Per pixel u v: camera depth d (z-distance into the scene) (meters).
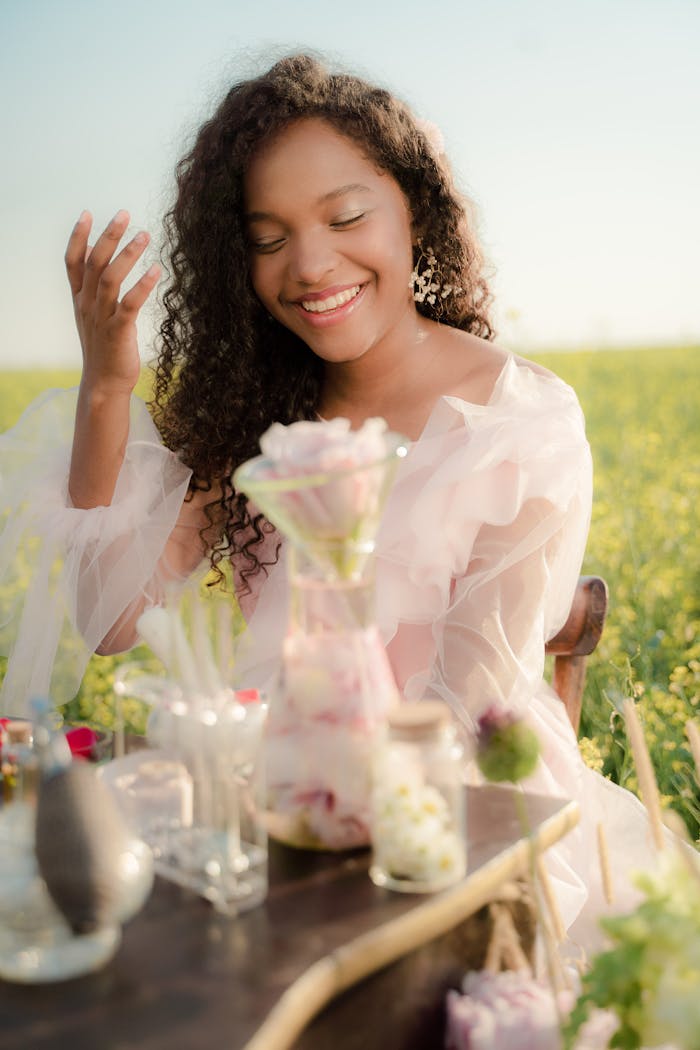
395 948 1.14
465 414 2.15
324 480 1.22
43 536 2.24
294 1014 1.03
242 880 1.19
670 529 5.43
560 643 2.17
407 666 2.11
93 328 2.08
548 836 1.36
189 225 2.31
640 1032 1.14
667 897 1.13
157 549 2.27
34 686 2.28
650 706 3.20
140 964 1.10
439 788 1.22
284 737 1.29
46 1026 1.01
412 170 2.22
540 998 1.29
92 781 1.15
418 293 2.37
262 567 2.30
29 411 2.39
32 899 1.10
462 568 2.08
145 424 2.37
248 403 2.36
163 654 1.37
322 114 2.12
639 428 10.86
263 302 2.30
